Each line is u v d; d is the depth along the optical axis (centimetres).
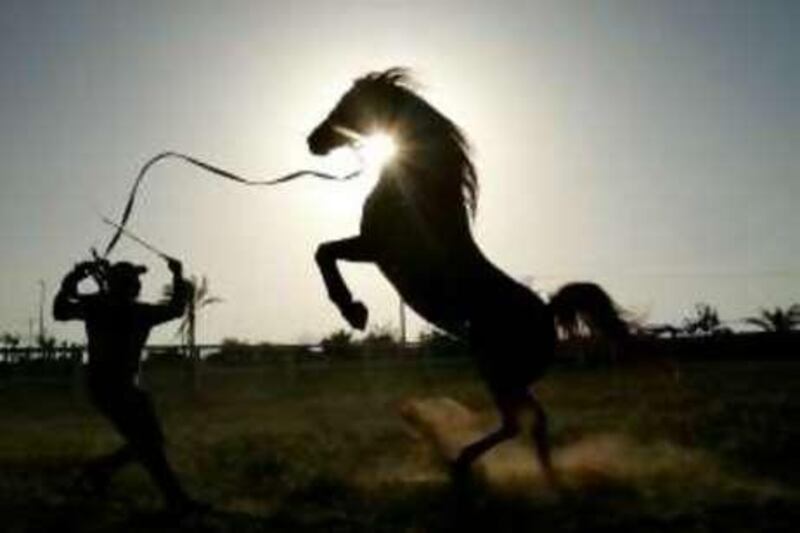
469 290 834
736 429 1269
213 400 2498
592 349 871
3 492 848
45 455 1188
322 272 869
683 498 760
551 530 659
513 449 1107
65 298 777
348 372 3188
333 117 904
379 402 2269
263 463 1036
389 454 1130
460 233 850
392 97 886
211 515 738
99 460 810
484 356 830
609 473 860
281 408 2155
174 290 796
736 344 3691
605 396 2122
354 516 728
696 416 1492
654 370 864
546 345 834
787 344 3700
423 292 847
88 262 781
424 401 959
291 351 3341
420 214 849
